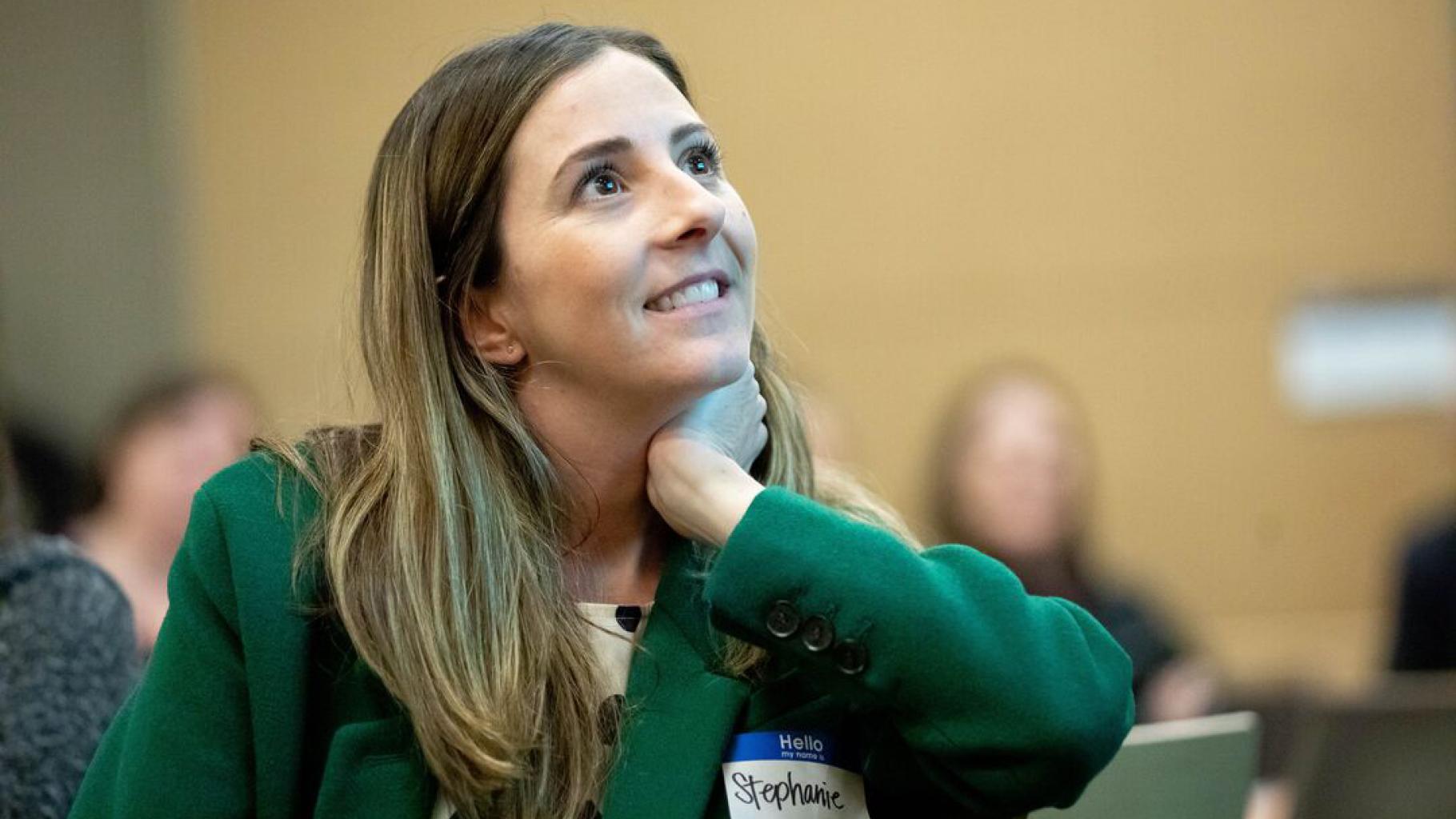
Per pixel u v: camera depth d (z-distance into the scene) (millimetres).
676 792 4258
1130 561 15109
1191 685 10586
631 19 15039
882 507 5348
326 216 15258
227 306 15258
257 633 4352
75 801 4539
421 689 4242
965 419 11125
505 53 4621
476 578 4434
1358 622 14914
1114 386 15219
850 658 4113
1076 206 15312
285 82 15297
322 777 4406
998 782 4105
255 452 4746
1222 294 15227
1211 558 15078
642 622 4648
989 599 4207
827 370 15273
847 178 15297
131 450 10461
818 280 15328
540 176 4449
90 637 5695
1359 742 6961
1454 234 15188
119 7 15273
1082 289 15258
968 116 15328
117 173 15242
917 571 4172
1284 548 15055
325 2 15273
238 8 15312
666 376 4375
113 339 15164
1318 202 15273
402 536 4438
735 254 4562
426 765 4277
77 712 5520
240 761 4348
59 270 15164
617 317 4359
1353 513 15055
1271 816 7855
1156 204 15297
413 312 4645
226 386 10859
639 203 4422
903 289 15281
